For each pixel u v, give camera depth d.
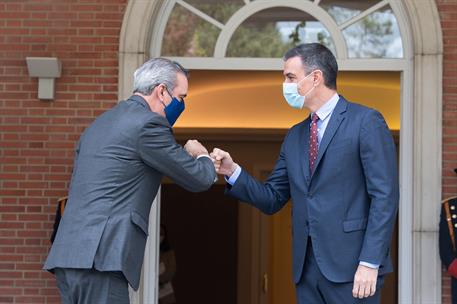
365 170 4.84
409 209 7.89
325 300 4.96
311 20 8.13
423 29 7.84
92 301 4.48
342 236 4.85
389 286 12.19
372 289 4.70
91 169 4.53
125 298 4.55
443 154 7.79
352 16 8.09
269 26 8.16
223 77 10.66
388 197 4.76
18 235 7.97
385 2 8.07
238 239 12.91
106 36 8.04
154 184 4.67
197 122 11.84
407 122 7.98
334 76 5.01
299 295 5.04
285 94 5.00
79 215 4.49
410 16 7.88
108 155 4.52
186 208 12.98
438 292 7.71
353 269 4.84
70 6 8.08
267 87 11.55
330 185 4.88
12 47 8.06
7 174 8.00
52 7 8.09
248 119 11.83
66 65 8.04
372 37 8.08
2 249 7.97
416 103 7.83
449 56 7.85
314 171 4.91
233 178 5.25
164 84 4.70
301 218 4.98
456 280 7.58
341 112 4.94
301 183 4.98
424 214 7.76
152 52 8.16
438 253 7.72
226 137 12.24
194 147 4.84
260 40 8.15
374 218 4.75
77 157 4.67
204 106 11.70
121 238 4.45
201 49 8.16
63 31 8.06
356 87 10.80
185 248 12.95
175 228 12.96
